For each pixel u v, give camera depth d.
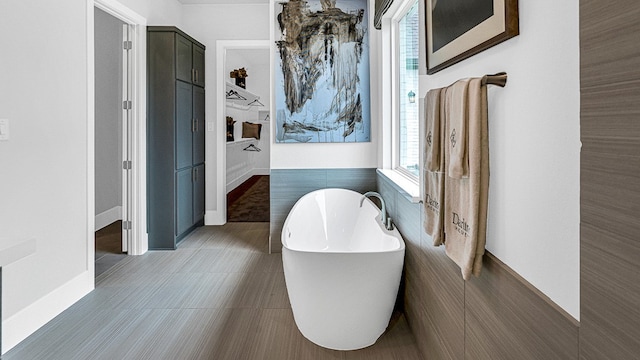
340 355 2.06
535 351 0.98
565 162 0.86
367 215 3.24
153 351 2.08
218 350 2.09
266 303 2.69
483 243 1.20
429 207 1.67
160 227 3.95
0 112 2.08
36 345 2.14
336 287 2.03
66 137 2.60
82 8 2.75
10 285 2.15
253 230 4.74
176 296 2.80
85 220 2.81
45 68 2.40
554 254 0.91
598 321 0.72
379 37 3.65
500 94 1.18
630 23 0.62
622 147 0.65
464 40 1.41
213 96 4.88
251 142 9.68
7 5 2.12
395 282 2.13
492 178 1.25
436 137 1.54
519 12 1.06
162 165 3.92
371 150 3.84
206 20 4.86
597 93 0.71
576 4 0.82
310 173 3.87
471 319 1.39
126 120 3.77
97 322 2.41
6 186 2.13
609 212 0.69
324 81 3.80
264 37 4.86
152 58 3.85
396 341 2.21
